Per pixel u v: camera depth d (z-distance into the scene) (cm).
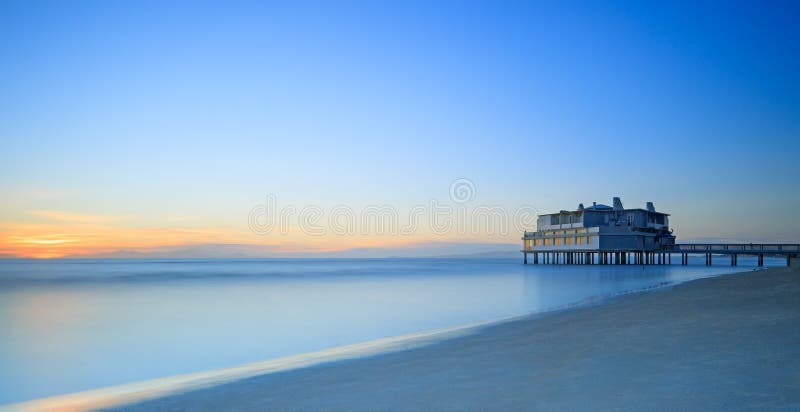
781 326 1102
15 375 1494
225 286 5459
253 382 1034
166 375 1466
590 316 1752
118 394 1042
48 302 3662
